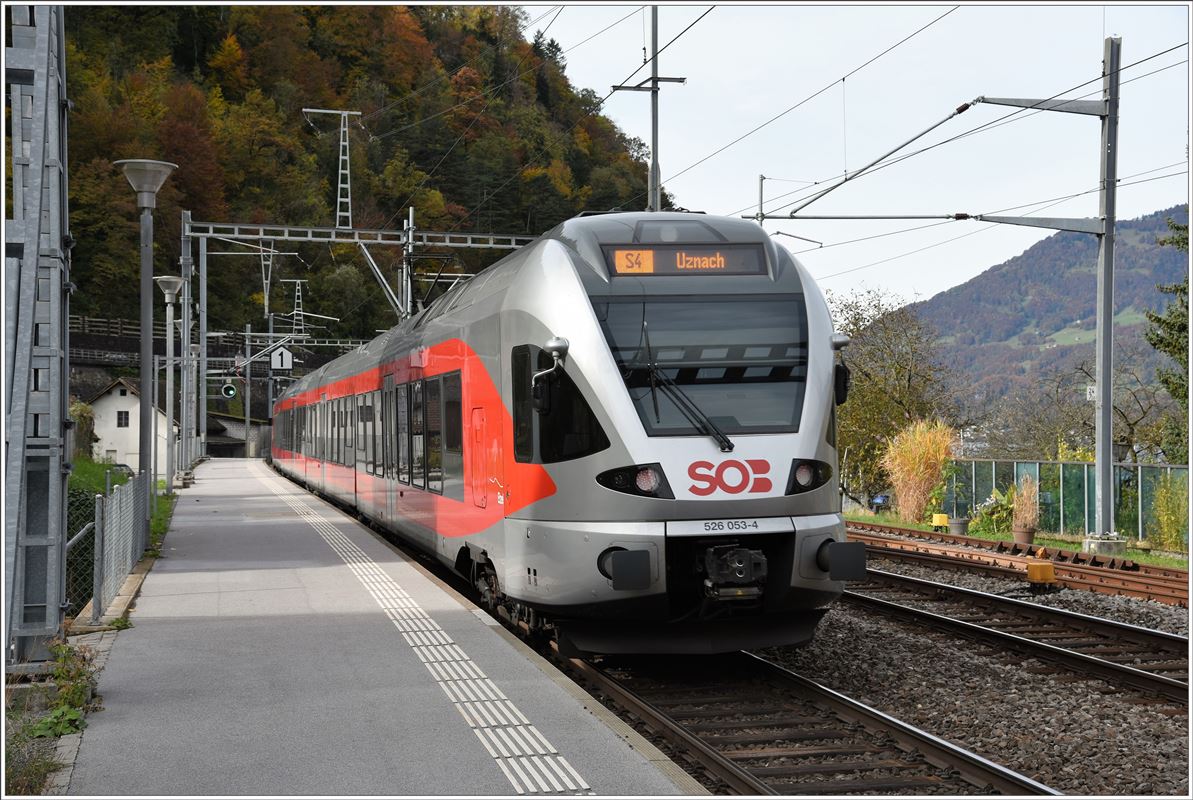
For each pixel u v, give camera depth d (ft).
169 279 102.83
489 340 36.63
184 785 20.47
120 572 43.96
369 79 259.60
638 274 32.53
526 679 28.19
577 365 31.30
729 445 30.50
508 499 34.14
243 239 104.63
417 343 50.57
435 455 45.80
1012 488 82.43
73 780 20.76
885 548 65.26
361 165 230.89
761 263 33.47
